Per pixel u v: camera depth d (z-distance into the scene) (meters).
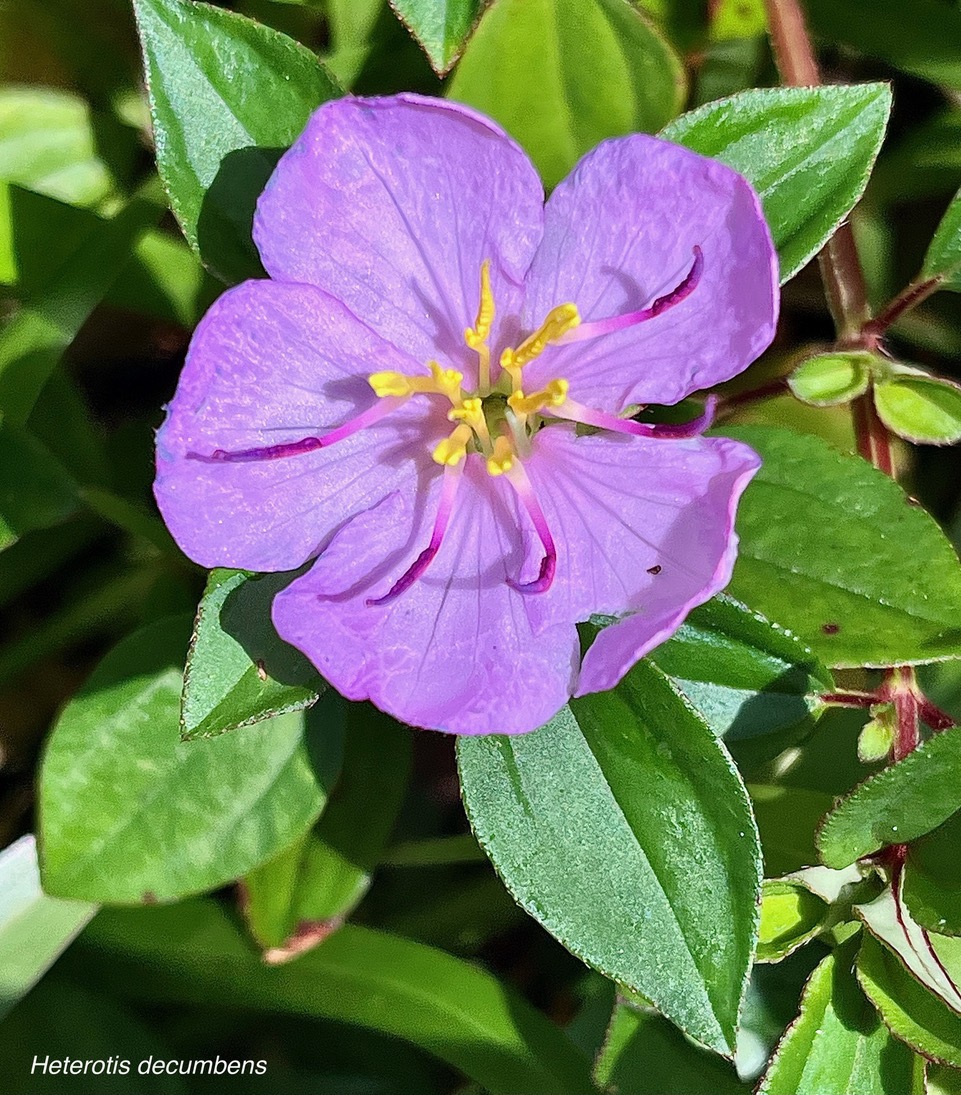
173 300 0.18
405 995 0.17
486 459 0.16
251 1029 0.18
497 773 0.16
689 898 0.15
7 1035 0.17
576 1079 0.17
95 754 0.17
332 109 0.15
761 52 0.19
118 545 0.19
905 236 0.19
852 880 0.16
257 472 0.15
